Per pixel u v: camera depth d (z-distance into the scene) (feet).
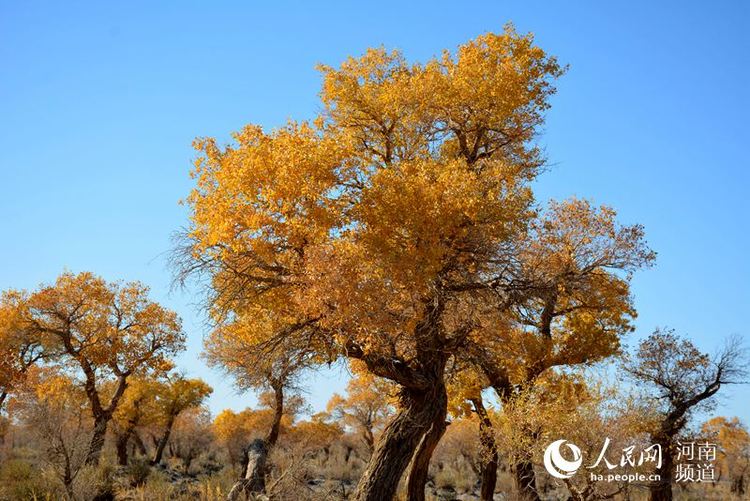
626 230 69.97
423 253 46.78
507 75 56.54
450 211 47.93
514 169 56.80
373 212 47.96
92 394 107.04
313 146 49.47
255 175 46.85
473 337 57.11
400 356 53.88
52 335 110.93
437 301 51.03
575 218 70.54
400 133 58.54
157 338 113.70
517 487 65.36
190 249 51.21
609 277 72.90
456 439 143.95
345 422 162.91
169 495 64.18
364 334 46.42
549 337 73.10
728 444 125.39
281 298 50.14
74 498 57.82
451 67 60.70
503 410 62.39
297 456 55.93
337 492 61.62
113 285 113.39
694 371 77.00
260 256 47.47
